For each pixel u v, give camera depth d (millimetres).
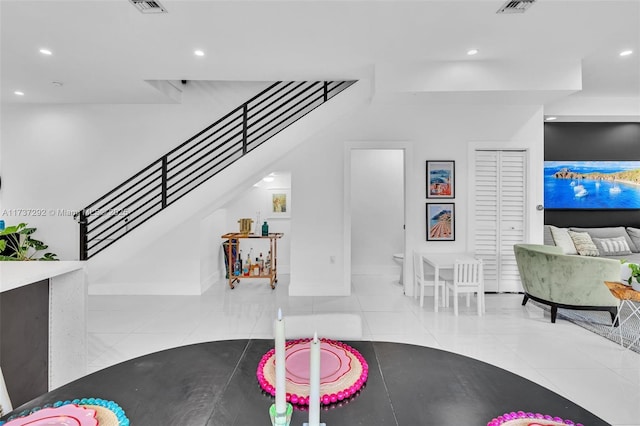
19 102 4445
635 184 5281
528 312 3625
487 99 3648
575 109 4688
